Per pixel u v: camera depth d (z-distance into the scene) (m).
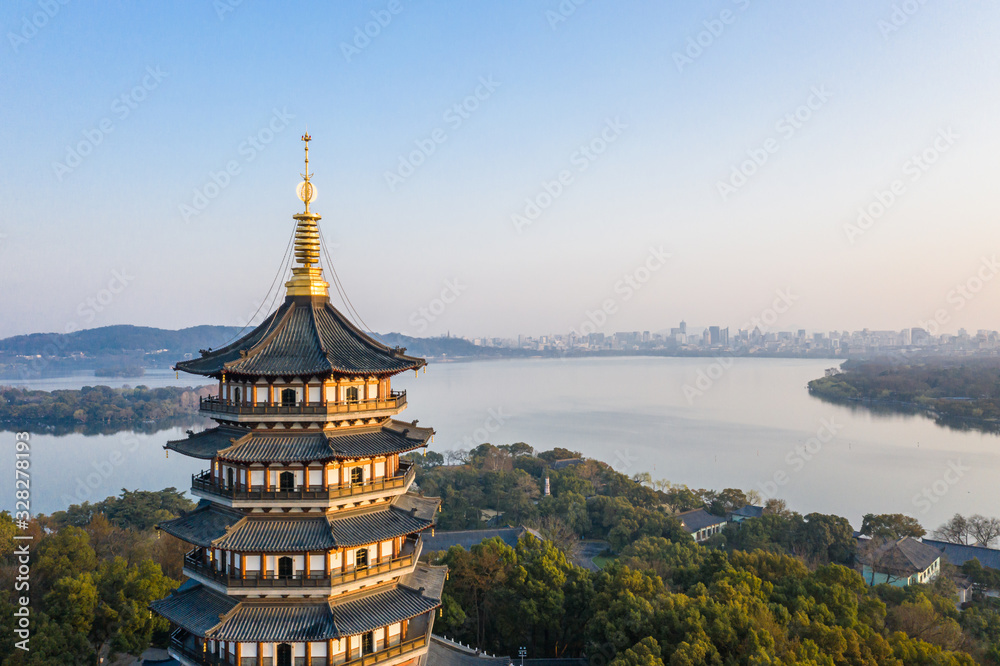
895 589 95.69
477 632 87.56
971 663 67.19
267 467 46.44
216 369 44.94
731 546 146.75
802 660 63.47
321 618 45.34
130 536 114.44
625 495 179.50
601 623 77.00
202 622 45.69
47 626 69.25
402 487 50.16
